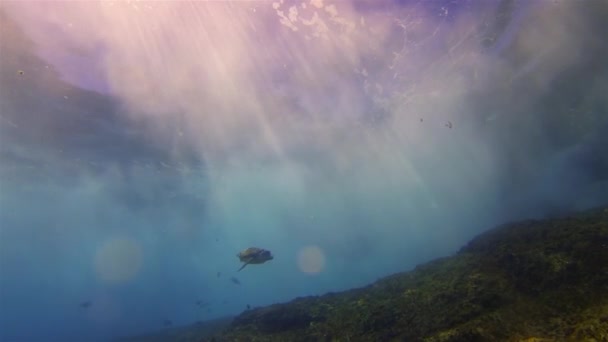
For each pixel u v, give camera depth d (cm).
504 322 486
